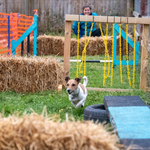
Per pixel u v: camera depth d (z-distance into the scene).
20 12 16.62
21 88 6.59
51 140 2.50
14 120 2.81
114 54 9.21
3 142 2.50
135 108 4.10
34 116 2.88
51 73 6.67
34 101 5.67
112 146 2.58
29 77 6.57
